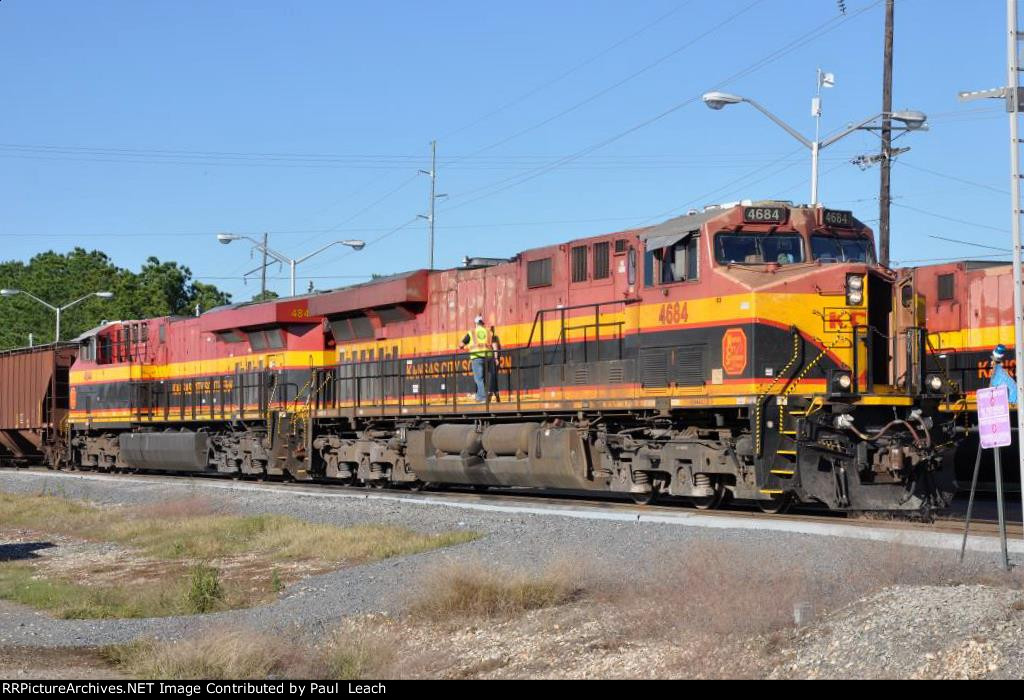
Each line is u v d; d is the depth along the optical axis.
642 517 17.00
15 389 44.81
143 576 18.11
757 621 10.42
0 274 105.88
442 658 11.48
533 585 13.25
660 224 19.33
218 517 23.31
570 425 21.05
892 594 10.59
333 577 16.19
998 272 23.59
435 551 16.86
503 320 22.83
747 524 15.41
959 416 23.53
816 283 17.34
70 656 12.66
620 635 11.20
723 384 17.52
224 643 12.12
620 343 19.88
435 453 24.34
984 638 9.02
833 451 16.69
